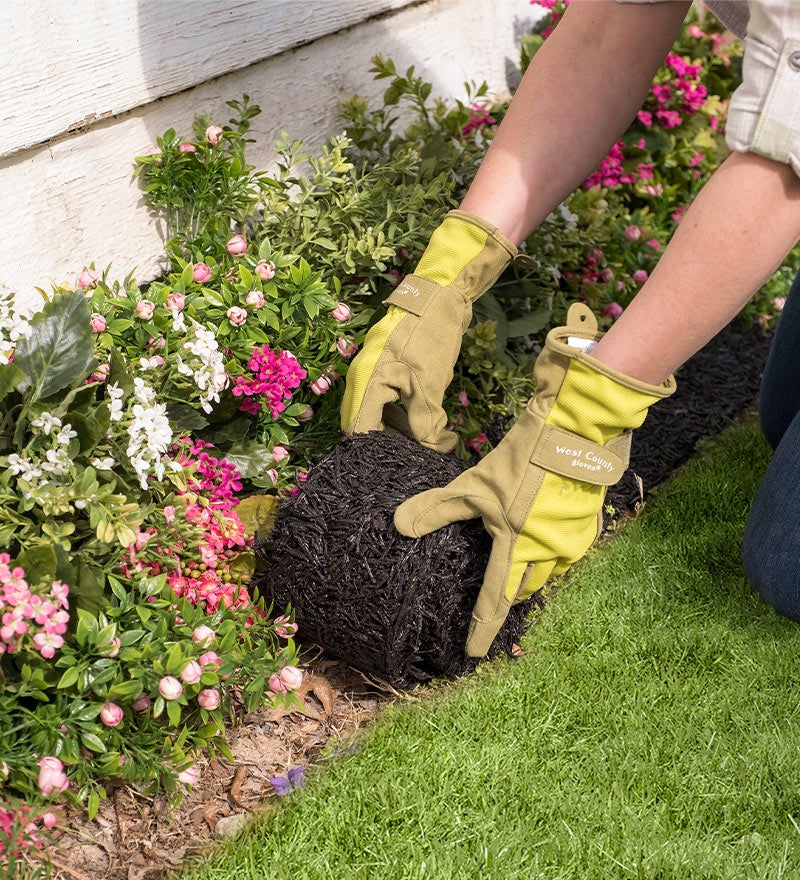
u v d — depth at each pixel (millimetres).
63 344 1582
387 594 1635
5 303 1784
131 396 1676
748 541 1896
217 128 2203
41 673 1402
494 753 1614
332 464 1767
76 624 1492
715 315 1487
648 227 3176
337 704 1764
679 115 3486
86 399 1598
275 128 2512
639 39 1731
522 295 2604
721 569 2133
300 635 1836
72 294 1598
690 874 1434
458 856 1438
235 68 2355
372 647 1676
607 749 1646
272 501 1924
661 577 2100
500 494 1582
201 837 1489
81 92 1991
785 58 1328
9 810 1315
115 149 2117
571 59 1757
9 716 1398
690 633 1928
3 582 1376
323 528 1688
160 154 2174
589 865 1438
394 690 1764
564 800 1543
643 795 1563
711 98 3709
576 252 2709
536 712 1711
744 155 1414
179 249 2252
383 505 1679
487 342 2262
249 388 1918
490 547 1684
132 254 2203
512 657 1849
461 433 2295
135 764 1470
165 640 1495
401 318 1820
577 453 1553
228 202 2258
